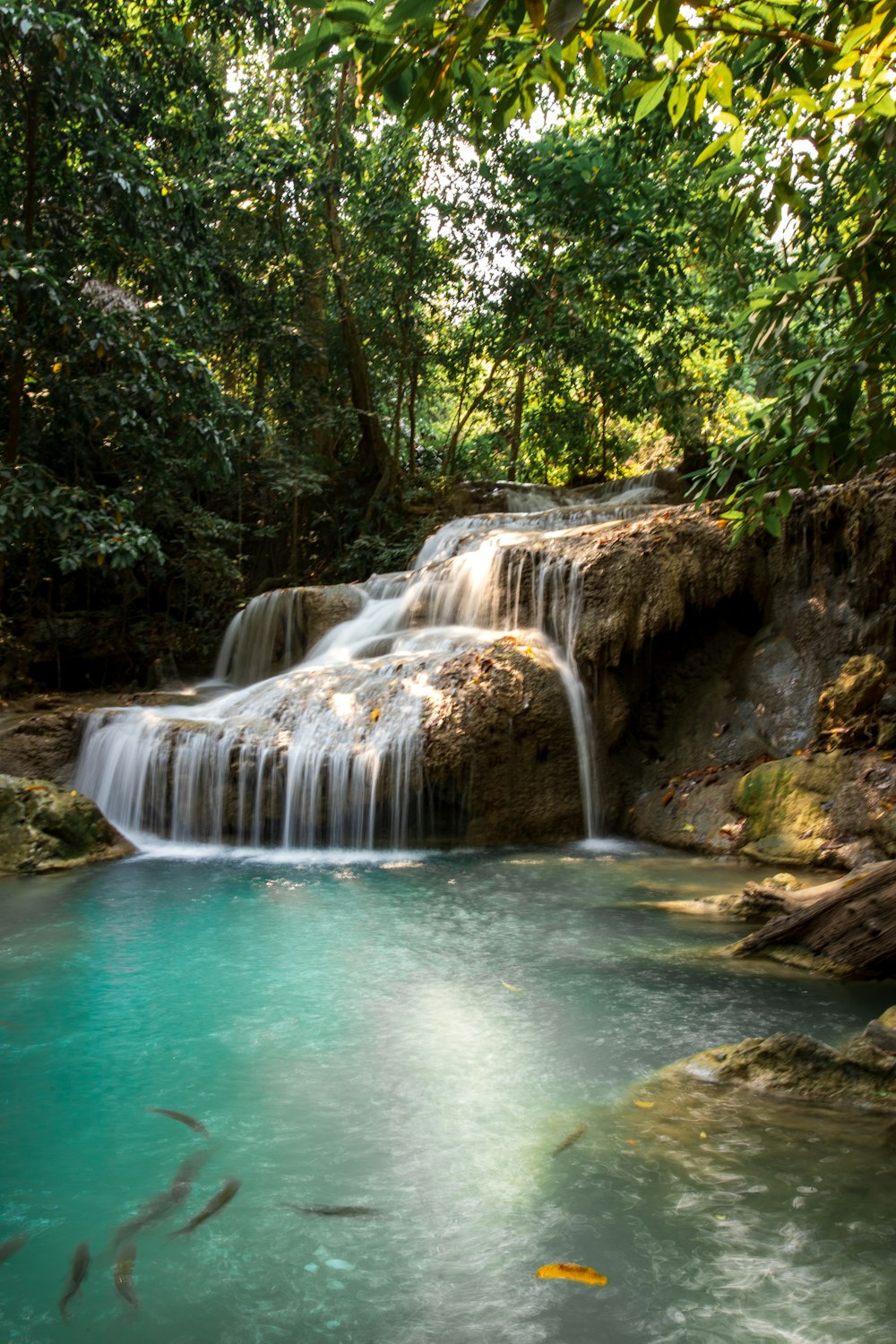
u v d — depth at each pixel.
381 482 19.31
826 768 7.93
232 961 5.29
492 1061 3.88
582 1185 2.88
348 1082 3.68
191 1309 2.35
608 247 17.89
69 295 12.30
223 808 9.06
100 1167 3.05
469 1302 2.35
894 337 4.27
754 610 9.88
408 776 8.75
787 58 4.03
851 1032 4.17
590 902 6.66
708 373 21.38
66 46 11.30
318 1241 2.62
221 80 18.48
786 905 5.85
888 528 8.59
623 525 10.32
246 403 19.62
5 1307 2.36
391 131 18.25
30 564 14.63
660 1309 2.30
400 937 5.76
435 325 20.78
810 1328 2.22
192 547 16.70
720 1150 3.10
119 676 16.17
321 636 13.02
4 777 8.25
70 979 4.97
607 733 9.48
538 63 3.21
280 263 18.47
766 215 4.51
